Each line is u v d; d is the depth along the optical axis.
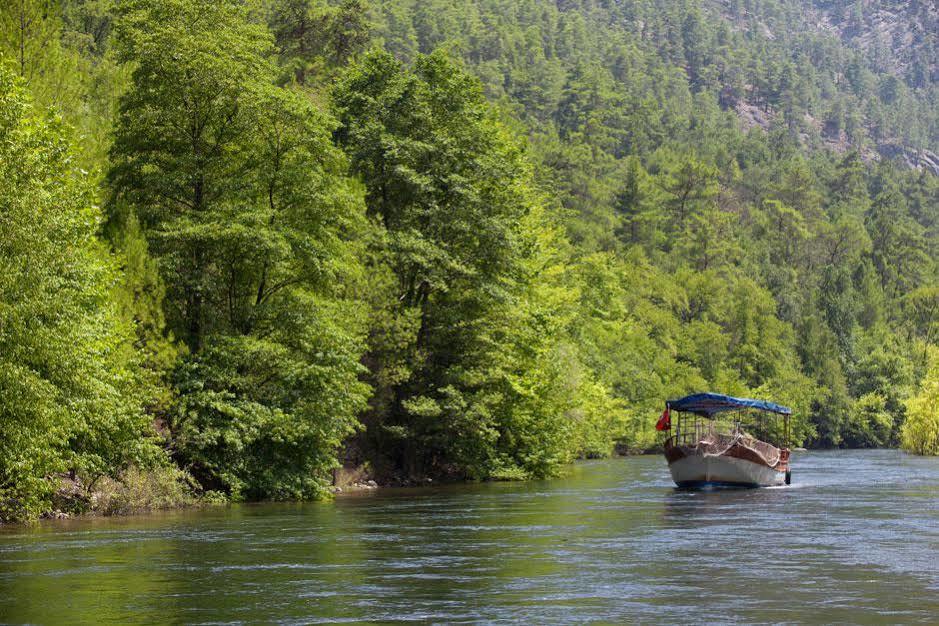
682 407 53.69
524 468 57.31
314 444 40.78
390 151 49.81
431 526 29.50
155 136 39.16
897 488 49.44
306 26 84.81
